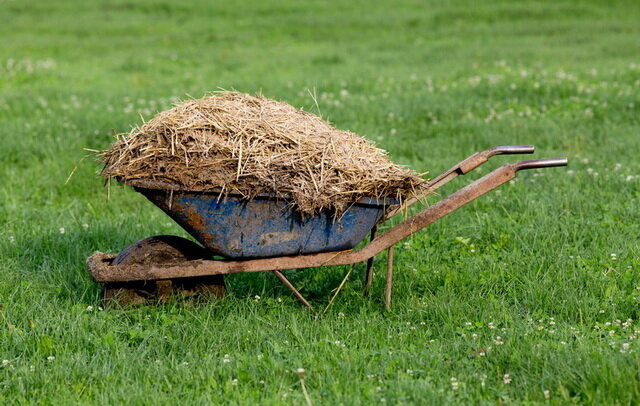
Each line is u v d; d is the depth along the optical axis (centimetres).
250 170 611
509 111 1474
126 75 2127
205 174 606
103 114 1460
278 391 522
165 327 624
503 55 2314
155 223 902
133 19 3453
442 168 1112
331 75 1986
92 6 3762
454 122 1404
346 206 629
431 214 651
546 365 546
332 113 1455
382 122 1411
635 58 2175
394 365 555
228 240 632
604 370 520
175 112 645
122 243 835
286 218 630
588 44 2545
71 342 596
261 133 636
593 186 1016
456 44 2670
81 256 791
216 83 1898
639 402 494
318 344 586
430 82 1800
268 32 3016
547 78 1745
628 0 3547
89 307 646
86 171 1118
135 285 671
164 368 554
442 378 542
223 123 636
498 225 877
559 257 771
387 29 3106
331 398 512
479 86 1694
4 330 605
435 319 651
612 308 654
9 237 844
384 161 659
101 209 985
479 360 568
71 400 508
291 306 679
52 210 967
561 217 902
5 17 3475
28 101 1622
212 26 3231
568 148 1247
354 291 717
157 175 605
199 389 530
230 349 595
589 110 1441
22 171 1140
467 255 802
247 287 730
